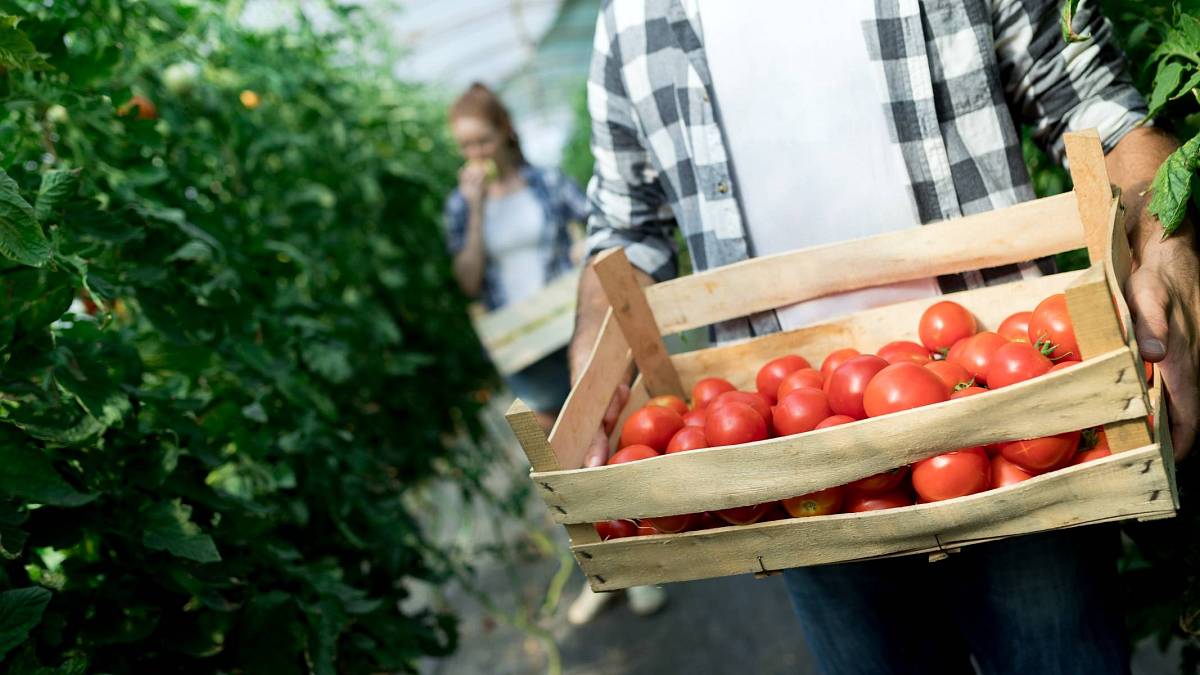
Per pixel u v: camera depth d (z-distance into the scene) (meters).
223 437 2.01
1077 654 1.32
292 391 2.12
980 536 1.10
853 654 1.51
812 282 1.48
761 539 1.18
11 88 1.64
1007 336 1.33
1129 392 1.00
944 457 1.11
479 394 4.58
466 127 3.80
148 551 1.52
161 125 2.56
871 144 1.40
